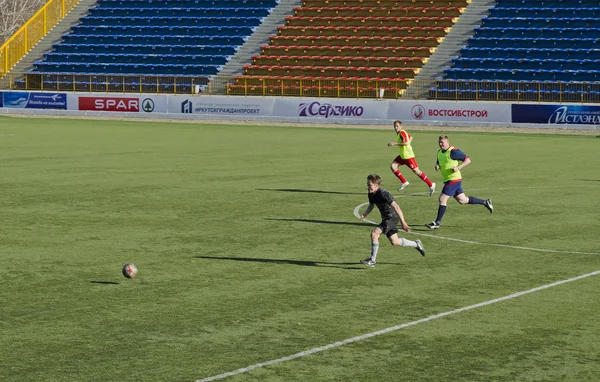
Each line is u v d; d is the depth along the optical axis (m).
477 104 60.38
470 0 76.00
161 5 85.56
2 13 117.81
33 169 34.44
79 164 36.41
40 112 73.06
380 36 75.44
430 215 24.17
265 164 37.03
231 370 11.16
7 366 11.26
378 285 15.87
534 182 31.34
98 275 16.53
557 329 13.11
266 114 66.31
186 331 12.88
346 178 32.28
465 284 15.99
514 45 70.56
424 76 69.75
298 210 24.62
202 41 79.81
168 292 15.26
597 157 40.66
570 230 21.75
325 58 74.38
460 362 11.55
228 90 69.81
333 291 15.41
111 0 87.19
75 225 22.06
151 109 69.38
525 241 20.25
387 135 54.12
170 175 32.75
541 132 56.59
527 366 11.41
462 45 72.06
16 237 20.44
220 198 26.84
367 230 21.52
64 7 86.88
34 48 83.38
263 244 19.75
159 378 10.84
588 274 16.86
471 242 20.14
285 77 70.50
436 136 53.81
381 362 11.54
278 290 15.45
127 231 21.27
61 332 12.79
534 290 15.55
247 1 83.00
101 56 80.88
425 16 76.25
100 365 11.32
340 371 11.16
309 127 60.81
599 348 12.19
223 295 15.08
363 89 66.88
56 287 15.58
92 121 65.25
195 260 17.98
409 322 13.46
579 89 61.22
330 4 80.12
